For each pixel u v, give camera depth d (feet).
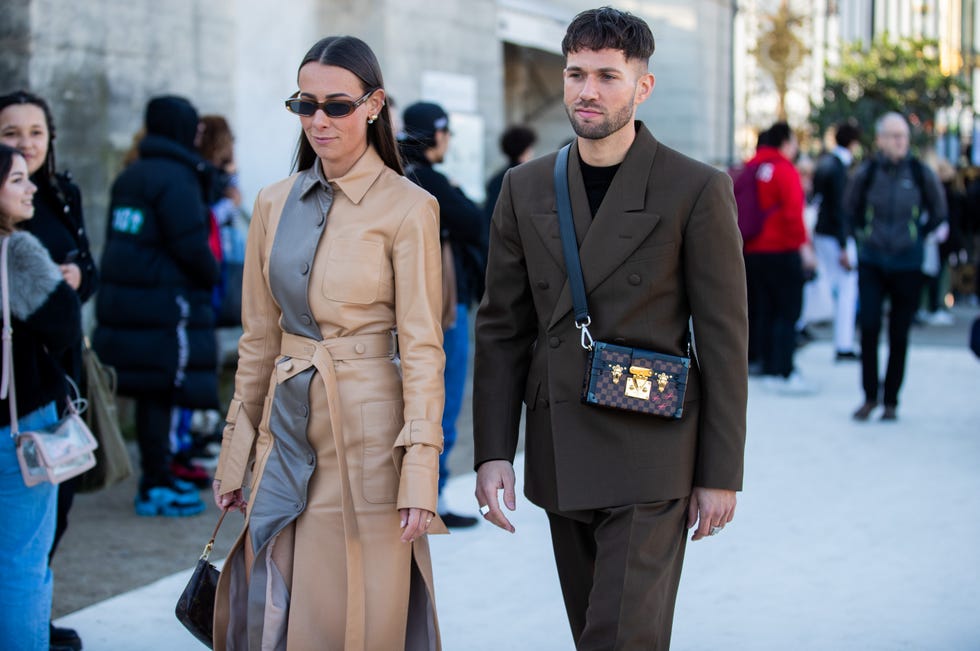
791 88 63.93
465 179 38.55
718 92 64.95
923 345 39.29
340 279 9.79
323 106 9.70
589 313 9.88
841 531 18.06
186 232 18.25
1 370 11.08
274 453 10.01
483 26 40.55
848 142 34.04
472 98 39.73
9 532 11.37
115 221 18.30
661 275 9.77
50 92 22.66
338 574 9.80
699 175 9.77
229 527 18.40
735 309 9.72
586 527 10.38
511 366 10.48
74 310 11.44
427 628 10.37
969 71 59.77
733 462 9.73
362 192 9.95
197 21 26.37
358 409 9.78
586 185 10.07
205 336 19.07
